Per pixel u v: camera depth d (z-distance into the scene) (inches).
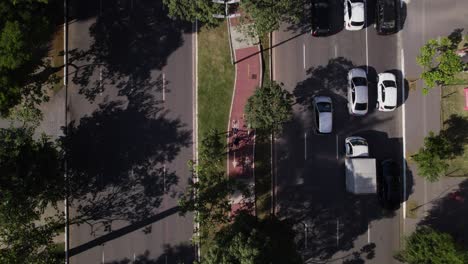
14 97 2043.6
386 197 2361.0
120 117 2394.2
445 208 2422.5
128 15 2413.9
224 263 1839.3
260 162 2393.0
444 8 2454.5
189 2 2079.2
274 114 2134.6
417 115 2444.6
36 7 2087.8
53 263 2102.6
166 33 2415.1
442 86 2445.9
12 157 1982.0
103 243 2369.6
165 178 2393.0
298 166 2413.9
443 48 2436.0
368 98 2439.7
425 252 2145.7
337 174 2425.0
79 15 2402.8
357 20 2363.4
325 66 2437.3
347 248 2412.6
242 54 2406.5
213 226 2165.4
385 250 2415.1
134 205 2386.8
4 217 1894.7
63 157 2303.2
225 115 2401.6
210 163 2169.0
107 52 2404.0
